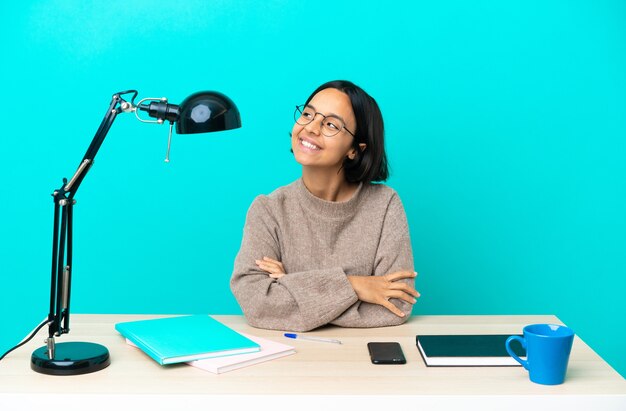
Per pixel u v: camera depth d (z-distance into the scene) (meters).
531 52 2.79
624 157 2.82
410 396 1.27
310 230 1.94
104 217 2.86
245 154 2.83
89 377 1.36
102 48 2.80
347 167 1.95
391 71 2.79
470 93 2.80
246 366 1.42
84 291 2.89
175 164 2.83
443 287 2.88
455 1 2.77
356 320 1.73
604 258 2.87
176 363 1.44
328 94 1.85
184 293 2.89
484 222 2.86
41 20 2.80
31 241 2.87
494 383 1.33
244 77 2.80
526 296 2.89
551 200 2.85
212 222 2.86
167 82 2.81
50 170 2.84
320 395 1.27
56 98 2.82
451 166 2.83
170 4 2.78
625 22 2.77
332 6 2.77
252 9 2.78
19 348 1.54
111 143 2.83
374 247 1.93
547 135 2.82
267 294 1.74
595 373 1.39
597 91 2.80
